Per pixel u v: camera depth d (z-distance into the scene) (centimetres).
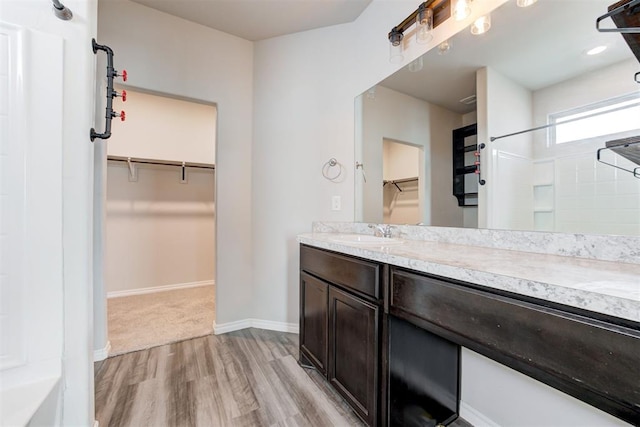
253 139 242
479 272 76
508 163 121
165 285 345
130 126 325
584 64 98
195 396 147
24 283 98
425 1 154
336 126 218
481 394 125
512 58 119
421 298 95
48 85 102
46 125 102
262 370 172
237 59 236
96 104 183
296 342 212
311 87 226
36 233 100
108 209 313
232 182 234
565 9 104
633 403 52
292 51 231
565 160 103
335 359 144
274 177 236
